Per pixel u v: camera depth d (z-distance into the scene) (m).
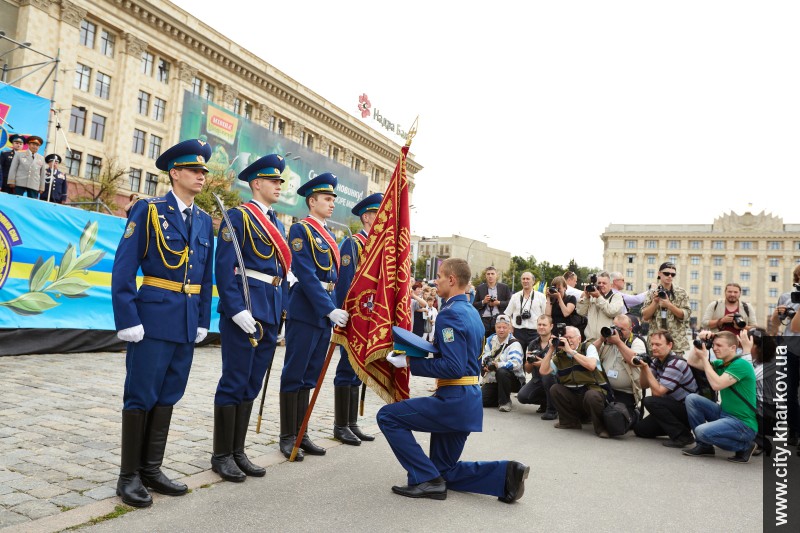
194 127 32.41
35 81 35.12
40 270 8.98
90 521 3.37
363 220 6.37
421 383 10.82
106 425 5.41
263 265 4.72
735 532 3.94
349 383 5.73
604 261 110.94
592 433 7.18
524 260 100.44
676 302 8.23
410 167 75.00
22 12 35.06
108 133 40.06
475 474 4.34
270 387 8.41
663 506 4.43
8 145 12.38
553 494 4.55
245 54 49.31
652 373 7.03
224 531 3.41
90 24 38.97
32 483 3.88
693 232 104.50
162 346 3.84
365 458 5.17
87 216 9.62
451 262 4.39
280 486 4.27
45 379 7.31
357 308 4.82
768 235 101.19
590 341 7.56
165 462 4.55
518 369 8.53
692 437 6.75
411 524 3.71
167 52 43.38
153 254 3.89
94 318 9.77
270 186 4.94
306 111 56.75
